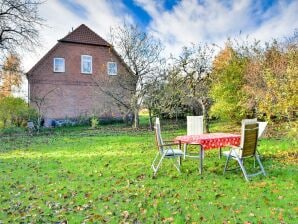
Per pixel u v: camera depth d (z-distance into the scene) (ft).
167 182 21.50
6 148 42.63
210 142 24.32
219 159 28.50
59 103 86.28
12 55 71.72
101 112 83.20
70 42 88.22
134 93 69.21
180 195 18.44
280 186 19.39
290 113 29.09
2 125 63.67
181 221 14.67
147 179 22.56
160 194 18.71
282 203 16.42
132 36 71.77
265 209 15.69
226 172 23.85
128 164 28.07
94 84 90.17
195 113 69.62
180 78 57.67
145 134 55.47
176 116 71.97
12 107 65.36
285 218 14.53
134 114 72.74
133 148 37.78
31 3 69.51
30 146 43.83
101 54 91.91
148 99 66.18
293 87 26.81
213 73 54.49
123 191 19.72
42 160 32.01
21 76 82.28
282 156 28.37
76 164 29.17
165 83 65.05
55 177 24.43
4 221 15.72
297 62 35.73
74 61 88.63
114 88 71.87
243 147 21.76
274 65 47.42
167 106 65.41
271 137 39.32
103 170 26.13
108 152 35.55
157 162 28.25
